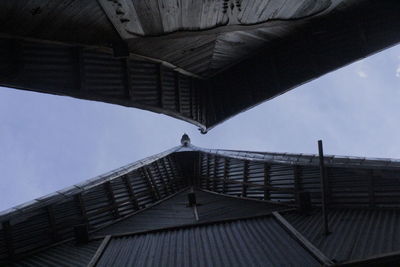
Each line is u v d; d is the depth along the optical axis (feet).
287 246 18.79
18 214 23.73
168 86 28.96
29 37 17.30
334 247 17.49
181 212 30.53
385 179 21.85
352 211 22.81
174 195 36.58
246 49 30.48
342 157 24.03
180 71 30.09
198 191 37.04
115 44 21.58
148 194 34.09
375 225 19.54
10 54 17.08
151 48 24.40
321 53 27.35
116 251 22.47
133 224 28.99
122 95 24.38
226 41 28.48
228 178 33.96
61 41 19.01
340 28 25.88
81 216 27.76
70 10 16.31
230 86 33.32
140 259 20.48
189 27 21.70
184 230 24.58
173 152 39.34
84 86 20.88
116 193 31.17
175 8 18.47
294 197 26.68
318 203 24.77
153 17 19.03
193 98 32.35
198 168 38.78
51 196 26.09
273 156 29.60
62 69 19.86
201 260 18.95
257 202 29.43
